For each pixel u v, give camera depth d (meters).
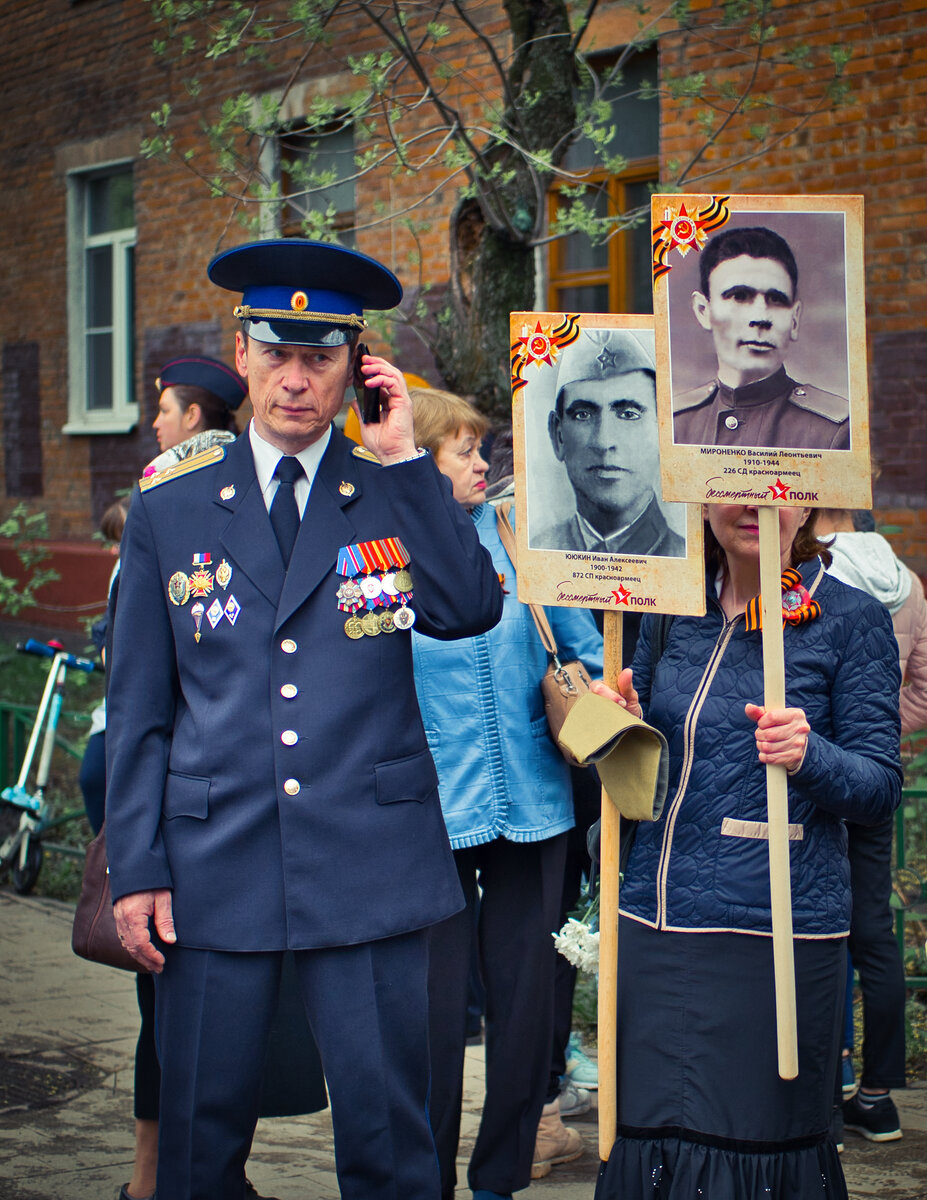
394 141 5.18
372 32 8.91
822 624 2.63
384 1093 2.61
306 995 2.64
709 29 7.51
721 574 2.78
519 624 3.43
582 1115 4.16
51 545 12.93
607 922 2.64
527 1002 3.30
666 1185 2.59
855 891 3.76
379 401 2.84
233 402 4.61
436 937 3.26
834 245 2.45
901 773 2.60
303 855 2.59
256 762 2.61
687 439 2.52
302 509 2.74
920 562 7.15
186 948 2.63
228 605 2.66
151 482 2.78
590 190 8.32
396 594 2.71
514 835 3.31
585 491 2.76
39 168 13.23
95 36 12.30
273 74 9.93
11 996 5.17
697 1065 2.56
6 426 14.02
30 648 6.78
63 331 13.22
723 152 7.63
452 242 5.63
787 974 2.48
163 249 11.71
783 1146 2.54
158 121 5.54
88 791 5.03
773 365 2.48
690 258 2.50
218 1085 2.61
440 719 3.37
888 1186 3.58
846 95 6.14
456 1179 3.34
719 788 2.60
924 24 6.93
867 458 2.44
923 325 7.09
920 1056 4.48
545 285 8.86
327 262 2.65
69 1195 3.57
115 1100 4.25
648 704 2.83
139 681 2.69
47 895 6.71
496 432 5.41
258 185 5.55
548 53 5.45
